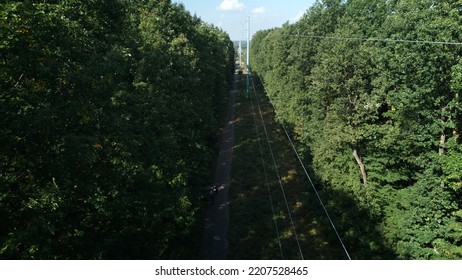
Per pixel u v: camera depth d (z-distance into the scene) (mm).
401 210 23000
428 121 20828
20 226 11320
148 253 19125
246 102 74375
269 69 72250
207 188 32531
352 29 27234
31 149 11742
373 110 23859
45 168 11914
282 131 52156
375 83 23359
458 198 20219
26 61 11211
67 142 12055
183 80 27891
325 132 27328
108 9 19984
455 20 17953
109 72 15195
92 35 18234
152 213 18219
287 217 29406
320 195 29797
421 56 18891
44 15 11367
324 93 27328
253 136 51219
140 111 19406
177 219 21578
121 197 15781
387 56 22234
